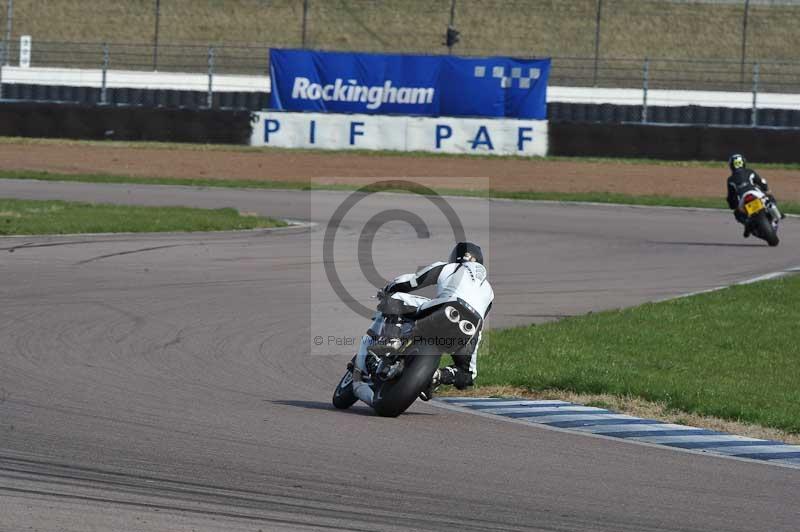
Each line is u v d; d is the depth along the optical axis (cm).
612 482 2527
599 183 12031
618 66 19775
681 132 13488
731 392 3741
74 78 16700
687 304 5581
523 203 10550
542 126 13750
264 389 3603
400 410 3159
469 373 3228
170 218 8138
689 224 9362
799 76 19562
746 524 2233
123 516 2117
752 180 8106
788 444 3083
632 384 3744
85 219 7806
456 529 2127
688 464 2756
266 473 2472
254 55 19850
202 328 4659
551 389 3769
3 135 13938
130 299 5256
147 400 3262
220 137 13975
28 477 2348
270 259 6825
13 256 6400
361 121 13900
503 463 2670
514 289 6109
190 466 2505
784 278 6494
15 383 3397
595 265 7056
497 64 13762
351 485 2403
